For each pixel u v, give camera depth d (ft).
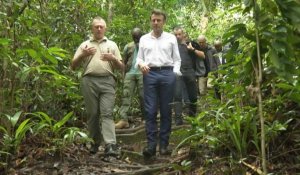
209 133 14.06
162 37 17.47
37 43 15.16
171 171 14.71
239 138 12.91
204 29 43.78
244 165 12.50
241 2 11.03
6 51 14.44
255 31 10.38
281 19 10.01
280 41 9.84
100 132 18.24
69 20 22.86
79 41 22.43
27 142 16.80
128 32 28.84
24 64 15.19
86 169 15.78
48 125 16.14
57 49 14.37
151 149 17.06
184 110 25.18
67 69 20.83
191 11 47.83
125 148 20.21
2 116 15.52
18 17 16.42
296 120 12.98
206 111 14.49
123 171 15.62
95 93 17.63
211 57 26.50
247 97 13.20
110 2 29.09
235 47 11.05
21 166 15.33
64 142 16.57
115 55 17.89
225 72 14.34
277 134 12.71
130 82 23.84
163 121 17.42
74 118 20.66
